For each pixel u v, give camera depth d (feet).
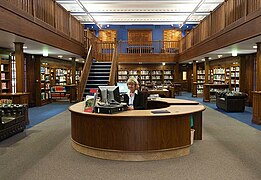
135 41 61.87
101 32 62.95
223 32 26.81
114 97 15.58
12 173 12.38
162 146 14.21
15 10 19.10
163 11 45.52
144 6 42.47
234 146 16.72
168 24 58.70
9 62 30.78
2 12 17.31
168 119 14.24
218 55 39.81
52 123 24.89
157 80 58.54
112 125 14.15
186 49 46.62
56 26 28.14
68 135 19.84
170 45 59.67
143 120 13.97
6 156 14.88
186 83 66.59
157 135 14.11
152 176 11.95
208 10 44.60
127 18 51.19
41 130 21.68
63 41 30.45
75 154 15.15
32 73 38.52
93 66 39.60
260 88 24.25
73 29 35.06
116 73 41.57
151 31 63.00
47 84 42.91
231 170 12.62
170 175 12.05
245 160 14.03
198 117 18.28
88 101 15.23
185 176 11.94
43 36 24.39
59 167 13.12
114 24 58.54
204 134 20.06
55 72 46.60
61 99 48.85
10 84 30.91
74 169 12.85
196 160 14.05
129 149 14.03
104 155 14.39
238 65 41.88
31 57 38.34
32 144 17.33
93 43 43.34
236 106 32.09
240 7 22.72
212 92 45.52
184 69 66.49
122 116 13.71
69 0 37.96
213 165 13.30
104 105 14.89
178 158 14.38
